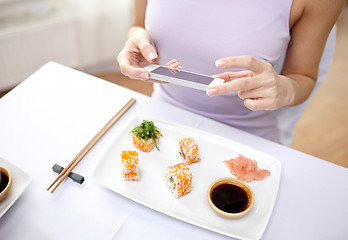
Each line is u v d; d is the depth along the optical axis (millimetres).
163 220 517
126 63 600
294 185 569
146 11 715
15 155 585
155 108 685
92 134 629
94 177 543
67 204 525
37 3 1237
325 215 534
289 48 695
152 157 593
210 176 571
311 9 614
